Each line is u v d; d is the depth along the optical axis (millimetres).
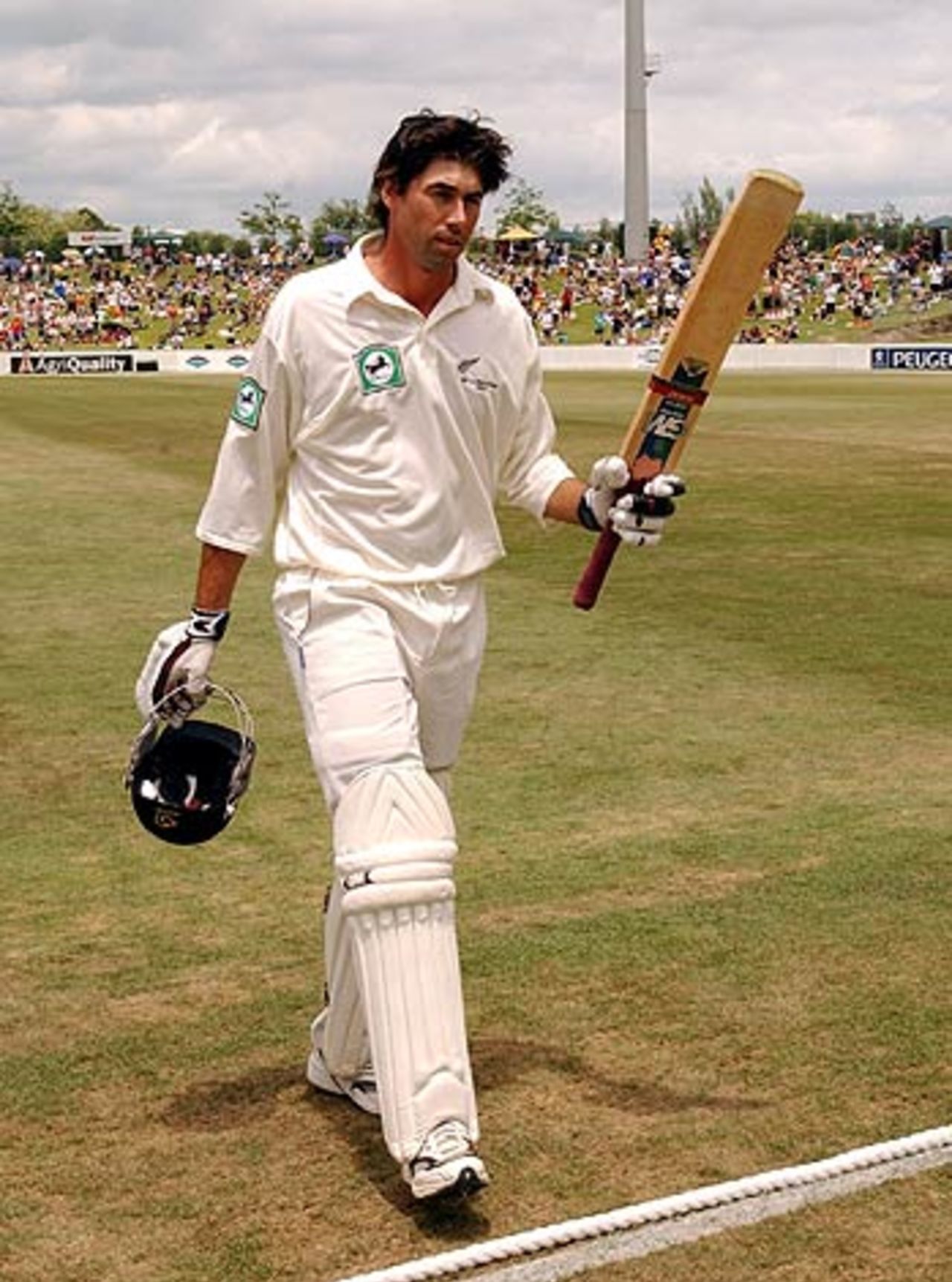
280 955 5426
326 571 3916
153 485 20125
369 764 3744
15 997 5090
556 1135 4062
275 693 9328
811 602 11805
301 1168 3941
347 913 3686
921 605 11648
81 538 15633
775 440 25859
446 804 3750
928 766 7605
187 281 81375
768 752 7895
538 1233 3531
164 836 4090
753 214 3834
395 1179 3875
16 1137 4141
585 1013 4820
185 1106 4301
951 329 66812
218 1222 3707
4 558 14406
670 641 10555
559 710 8789
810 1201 3715
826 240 88688
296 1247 3594
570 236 91625
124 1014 4938
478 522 4039
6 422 31438
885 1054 4512
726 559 13844
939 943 5348
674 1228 3605
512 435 4078
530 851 6434
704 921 5582
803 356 58344
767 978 5066
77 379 53250
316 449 3932
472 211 3807
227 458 3975
